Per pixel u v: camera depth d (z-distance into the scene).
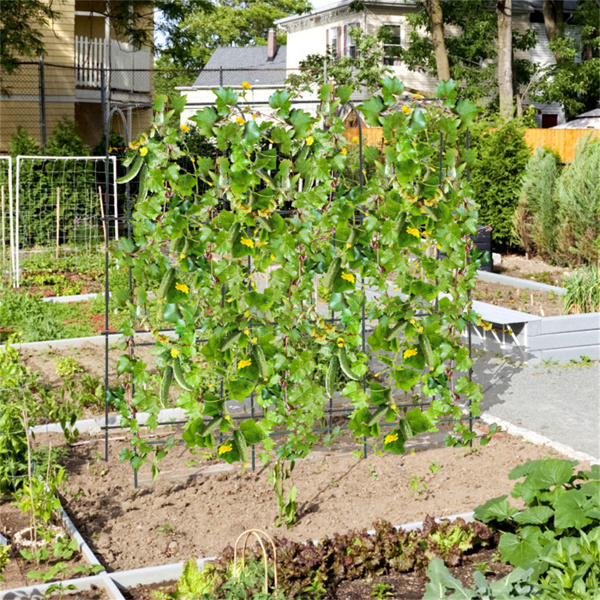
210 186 4.88
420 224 5.19
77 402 6.75
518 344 8.48
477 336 9.05
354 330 5.07
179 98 4.73
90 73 23.59
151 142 4.77
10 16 20.09
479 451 5.85
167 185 4.84
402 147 5.06
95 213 15.37
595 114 23.62
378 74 26.72
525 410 6.93
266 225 4.84
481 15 27.75
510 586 3.54
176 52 25.55
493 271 13.62
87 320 10.01
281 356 4.90
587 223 13.23
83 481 5.25
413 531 4.30
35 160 15.64
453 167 5.27
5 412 5.13
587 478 4.33
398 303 5.18
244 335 4.88
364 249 5.08
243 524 4.71
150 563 4.26
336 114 5.48
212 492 5.16
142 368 5.01
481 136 15.39
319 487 5.23
